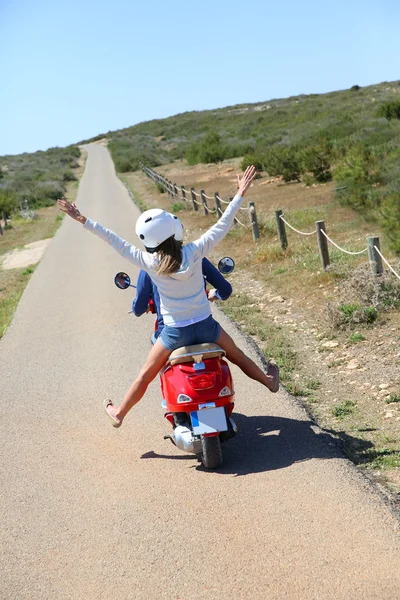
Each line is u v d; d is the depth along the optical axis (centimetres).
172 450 560
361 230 1516
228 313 1002
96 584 382
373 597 342
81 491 501
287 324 909
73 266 1723
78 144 12556
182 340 500
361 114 4731
